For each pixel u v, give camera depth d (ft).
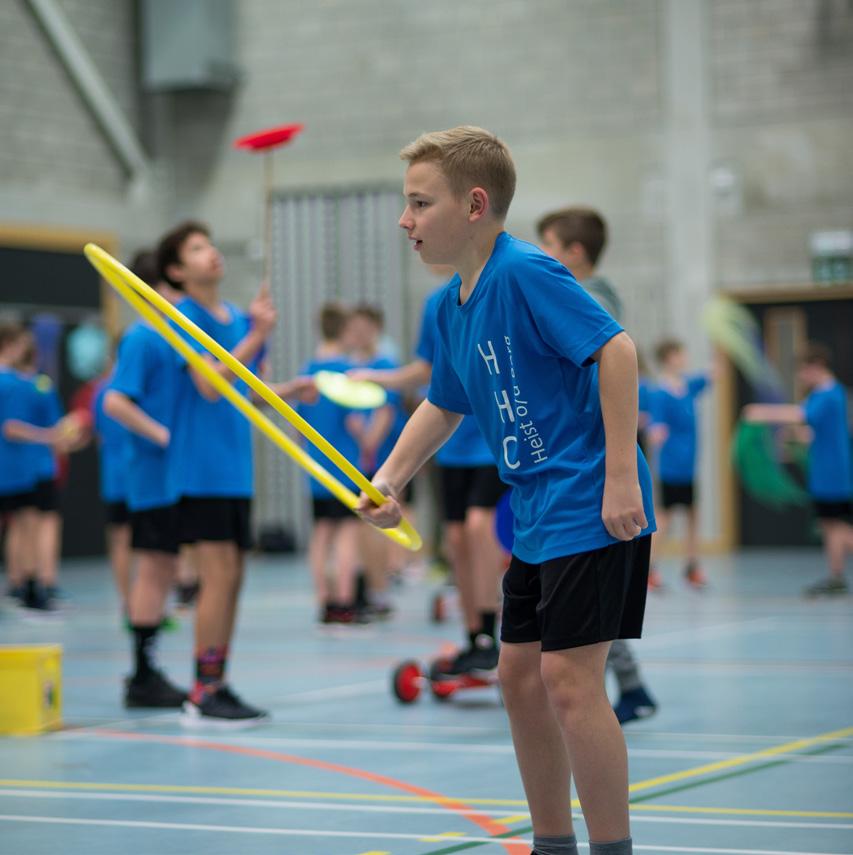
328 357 43.06
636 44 69.62
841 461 48.88
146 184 76.13
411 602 50.60
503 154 13.07
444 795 18.51
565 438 12.67
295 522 74.79
